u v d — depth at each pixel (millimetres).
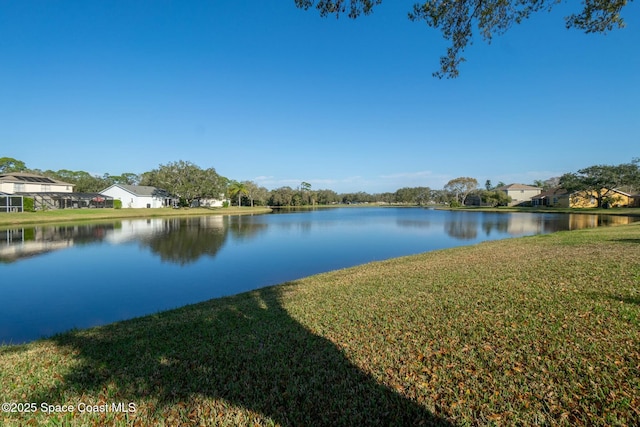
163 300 8734
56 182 47906
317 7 5859
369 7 5738
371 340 4000
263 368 3459
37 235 21609
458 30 6246
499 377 3008
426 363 3354
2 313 7758
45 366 3859
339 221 36594
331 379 3176
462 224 31609
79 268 12438
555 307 4660
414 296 5879
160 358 3861
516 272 7211
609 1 5438
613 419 2387
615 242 11344
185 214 45656
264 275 11477
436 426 2471
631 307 4453
